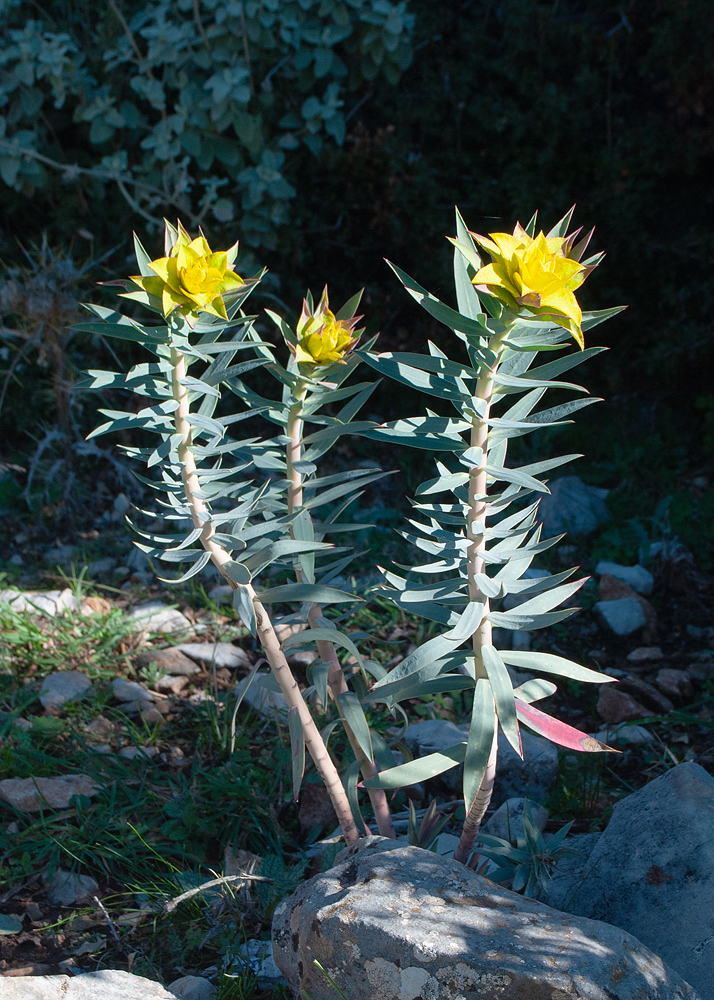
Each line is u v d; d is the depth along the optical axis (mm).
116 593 3928
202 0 4676
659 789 2033
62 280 4426
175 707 3061
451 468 4715
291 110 5062
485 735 1518
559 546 4230
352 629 3549
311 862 2285
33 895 2221
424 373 1494
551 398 5332
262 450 1875
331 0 4648
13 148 4734
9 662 3273
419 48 5262
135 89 4691
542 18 5141
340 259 5531
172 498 1701
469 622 1492
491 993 1380
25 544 4422
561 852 1842
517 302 1279
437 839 2061
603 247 5230
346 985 1475
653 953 1530
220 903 2090
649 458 4949
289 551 1664
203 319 1561
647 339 5328
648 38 5254
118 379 1596
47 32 4938
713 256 5199
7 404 5180
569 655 3492
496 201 5195
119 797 2545
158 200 4852
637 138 5188
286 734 2838
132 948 2051
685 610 3816
